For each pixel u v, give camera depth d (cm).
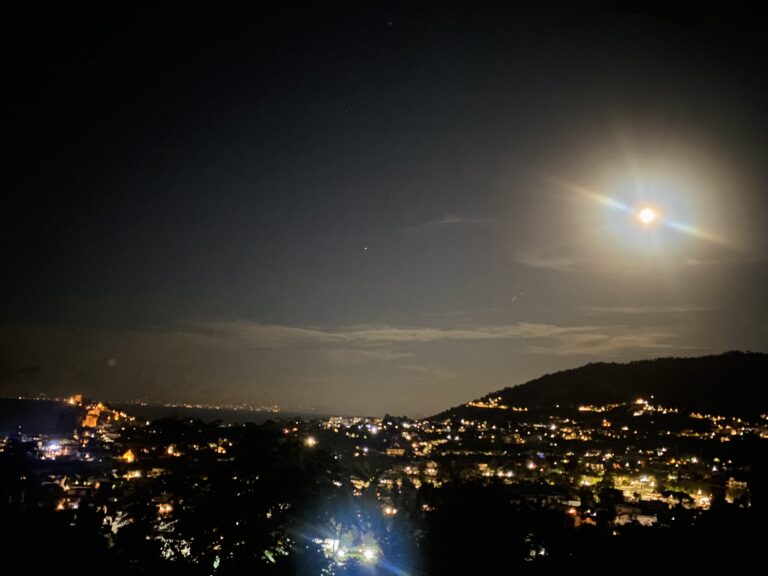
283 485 822
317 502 830
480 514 951
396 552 891
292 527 818
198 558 816
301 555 801
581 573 898
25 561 814
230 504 808
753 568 899
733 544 969
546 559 941
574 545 965
